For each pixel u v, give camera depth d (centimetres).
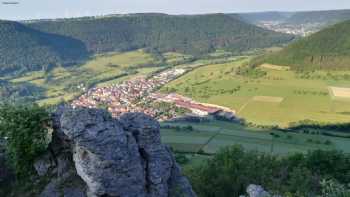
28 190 2273
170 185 2662
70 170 2311
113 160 2156
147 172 2397
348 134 11331
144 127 2450
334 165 5628
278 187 4531
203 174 4834
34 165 2364
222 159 5206
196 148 8888
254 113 14400
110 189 2155
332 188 2589
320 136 10812
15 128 2339
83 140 2100
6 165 2362
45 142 2359
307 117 13388
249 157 5316
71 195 2202
